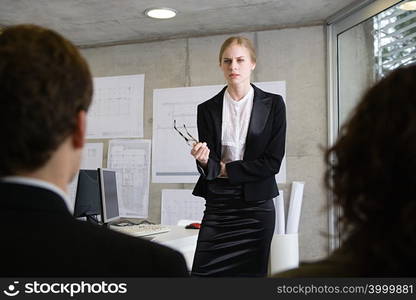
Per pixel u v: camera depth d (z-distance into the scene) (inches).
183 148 188.5
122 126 198.5
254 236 92.3
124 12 165.5
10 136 25.7
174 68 192.9
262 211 92.3
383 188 21.0
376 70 146.3
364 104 23.4
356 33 158.2
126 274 26.9
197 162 90.7
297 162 173.2
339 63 169.3
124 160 196.2
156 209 190.4
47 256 25.3
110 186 115.0
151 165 192.7
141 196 192.7
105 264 26.6
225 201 92.6
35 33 28.2
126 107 198.5
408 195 20.5
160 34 192.1
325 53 172.9
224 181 92.7
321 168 170.4
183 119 189.6
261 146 92.4
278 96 95.3
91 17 171.0
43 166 27.0
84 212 120.1
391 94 22.0
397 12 135.5
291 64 176.6
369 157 21.7
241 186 91.9
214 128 94.8
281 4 157.2
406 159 20.2
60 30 187.2
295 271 23.1
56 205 26.9
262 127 92.6
